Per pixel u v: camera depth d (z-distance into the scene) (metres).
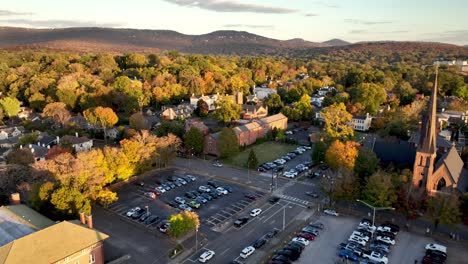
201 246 71.00
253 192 97.56
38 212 73.06
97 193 81.38
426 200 76.62
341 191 82.62
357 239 71.56
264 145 145.62
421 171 81.94
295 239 72.06
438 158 97.62
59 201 71.06
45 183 74.25
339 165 93.94
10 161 99.69
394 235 73.88
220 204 90.19
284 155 131.38
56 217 72.56
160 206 88.75
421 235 74.75
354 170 91.06
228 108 167.25
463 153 107.62
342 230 77.06
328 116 130.62
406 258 66.81
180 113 186.50
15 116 183.25
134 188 99.75
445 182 80.50
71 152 116.62
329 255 67.75
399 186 81.00
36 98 195.12
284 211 85.94
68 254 56.56
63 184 74.31
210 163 122.06
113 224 79.75
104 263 64.06
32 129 154.38
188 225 70.81
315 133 148.00
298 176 109.38
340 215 83.81
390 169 94.12
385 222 78.56
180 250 69.19
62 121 154.38
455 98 196.38
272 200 91.00
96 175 82.56
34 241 55.53
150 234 75.69
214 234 75.81
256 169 115.75
